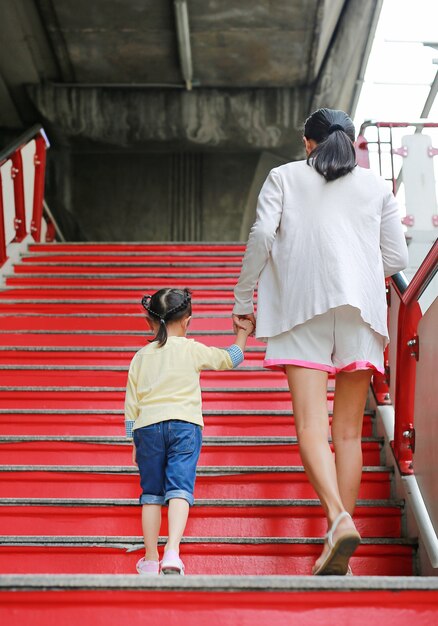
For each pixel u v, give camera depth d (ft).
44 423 14.03
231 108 42.96
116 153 47.62
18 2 37.17
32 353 16.76
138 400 10.38
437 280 16.61
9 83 42.60
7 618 6.95
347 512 9.13
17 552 10.95
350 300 9.03
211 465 12.84
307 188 9.64
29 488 12.30
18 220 24.50
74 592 7.00
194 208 47.37
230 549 10.93
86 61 41.29
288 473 12.30
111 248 24.34
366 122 21.07
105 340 17.58
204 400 14.73
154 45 39.91
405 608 7.09
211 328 17.89
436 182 20.84
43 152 27.17
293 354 9.23
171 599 7.01
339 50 39.55
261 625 6.99
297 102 42.86
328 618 7.03
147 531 9.70
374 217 9.68
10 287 20.66
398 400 11.65
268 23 37.78
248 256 9.54
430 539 10.61
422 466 10.32
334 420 9.89
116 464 13.05
